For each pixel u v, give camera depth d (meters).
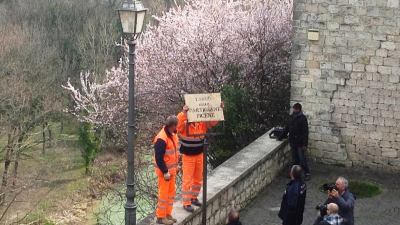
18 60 32.78
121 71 24.44
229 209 11.16
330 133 14.50
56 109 32.09
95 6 42.91
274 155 13.56
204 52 20.94
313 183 13.54
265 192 12.88
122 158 25.98
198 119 8.98
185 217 9.23
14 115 28.91
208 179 11.20
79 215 26.77
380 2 13.47
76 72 37.28
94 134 30.91
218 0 22.02
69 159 33.66
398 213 12.02
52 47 38.47
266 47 20.56
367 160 14.29
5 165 28.28
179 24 22.50
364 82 13.97
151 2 39.22
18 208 28.02
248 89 19.09
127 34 9.35
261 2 22.14
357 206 12.38
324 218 8.60
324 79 14.31
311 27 14.18
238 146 17.14
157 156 8.59
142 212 17.89
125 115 24.48
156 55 22.52
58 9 41.72
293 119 13.52
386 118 13.93
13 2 42.44
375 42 13.70
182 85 21.70
